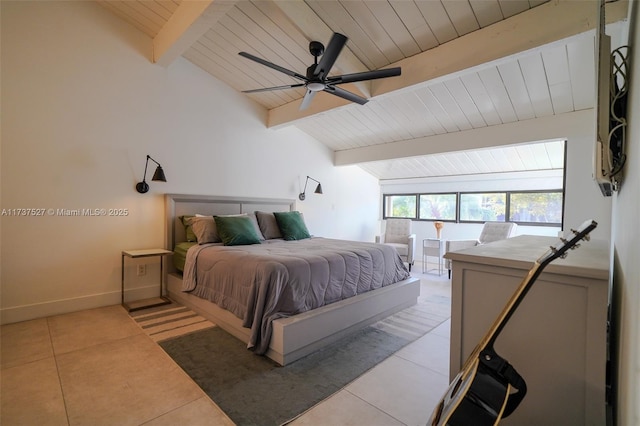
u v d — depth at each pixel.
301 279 2.43
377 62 3.19
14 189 2.79
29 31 2.83
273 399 1.78
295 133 5.29
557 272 1.08
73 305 3.11
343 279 2.77
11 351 2.27
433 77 2.90
